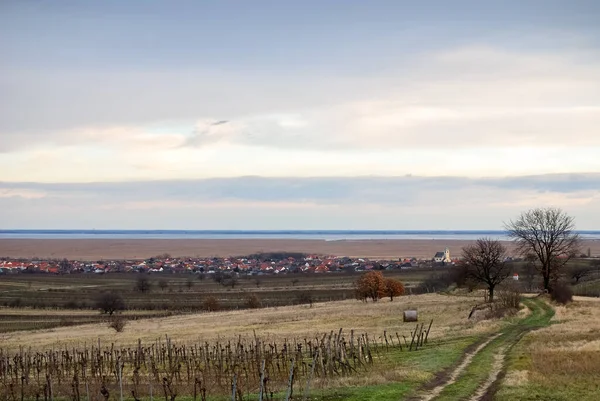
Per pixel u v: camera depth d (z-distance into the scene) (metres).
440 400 28.14
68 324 102.81
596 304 84.19
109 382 39.41
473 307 85.50
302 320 84.81
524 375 33.16
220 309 131.38
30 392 37.31
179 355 55.75
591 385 30.75
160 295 168.38
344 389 30.97
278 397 30.19
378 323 75.94
